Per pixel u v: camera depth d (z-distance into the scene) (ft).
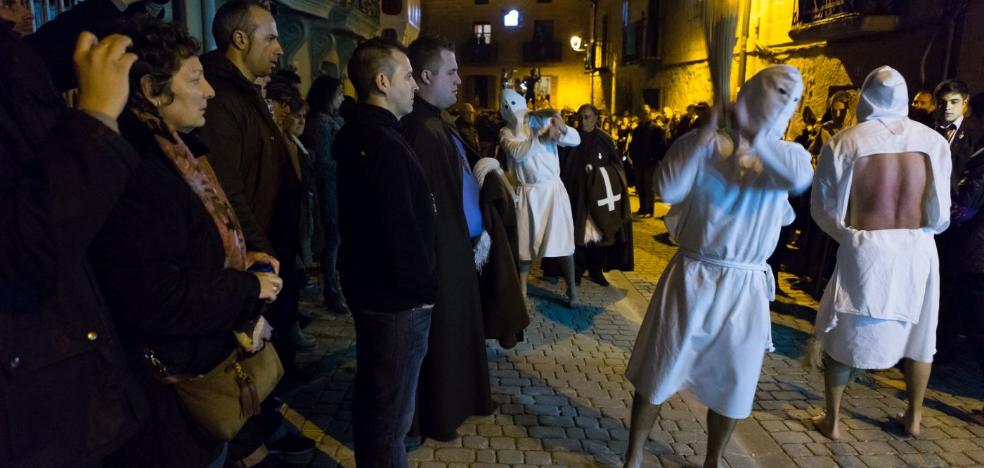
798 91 7.22
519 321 11.54
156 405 5.20
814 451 10.34
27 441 3.93
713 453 8.98
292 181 9.58
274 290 5.79
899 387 12.88
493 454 10.05
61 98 4.55
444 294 9.41
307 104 15.35
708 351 8.30
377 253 7.14
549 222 16.79
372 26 48.62
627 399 12.14
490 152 21.18
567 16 105.09
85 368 4.24
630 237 18.93
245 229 7.95
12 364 3.80
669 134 39.81
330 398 11.85
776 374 13.52
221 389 5.54
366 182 7.04
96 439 4.32
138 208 4.60
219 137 7.93
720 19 7.45
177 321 4.83
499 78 108.37
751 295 8.05
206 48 21.57
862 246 9.73
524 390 12.42
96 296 4.39
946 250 13.17
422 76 9.39
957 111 12.84
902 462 10.08
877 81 9.80
